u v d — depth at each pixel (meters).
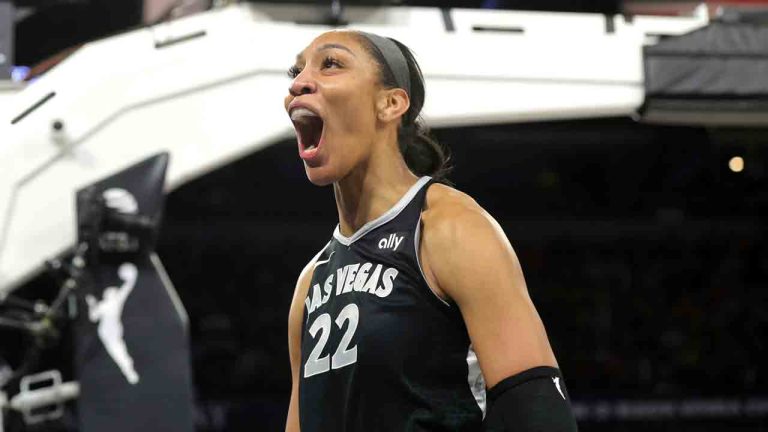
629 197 16.48
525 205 16.61
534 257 16.36
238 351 15.21
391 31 7.47
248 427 14.42
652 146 15.54
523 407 2.53
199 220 15.79
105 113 7.05
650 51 7.66
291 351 3.20
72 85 7.11
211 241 15.77
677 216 16.45
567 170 16.52
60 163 6.98
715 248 16.48
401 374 2.64
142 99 7.10
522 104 7.52
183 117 7.14
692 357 15.66
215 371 15.04
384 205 2.85
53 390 6.61
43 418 6.66
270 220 15.96
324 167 2.83
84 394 6.47
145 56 7.20
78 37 8.55
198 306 15.54
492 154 16.05
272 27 7.30
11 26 7.46
